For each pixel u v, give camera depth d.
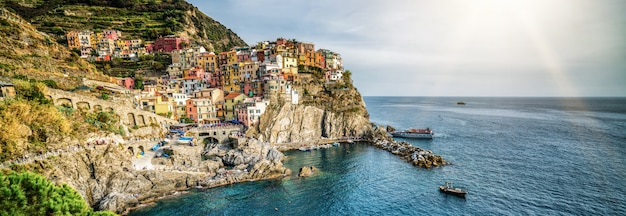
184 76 145.75
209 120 117.31
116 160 64.75
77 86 88.81
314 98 136.12
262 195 65.88
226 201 62.38
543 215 57.97
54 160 54.19
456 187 71.94
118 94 93.56
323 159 96.25
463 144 120.56
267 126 115.44
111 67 145.62
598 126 171.62
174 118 112.44
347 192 69.25
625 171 82.81
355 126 130.25
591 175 79.62
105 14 185.25
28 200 23.03
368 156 100.44
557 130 157.12
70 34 151.88
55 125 60.66
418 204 63.38
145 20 191.00
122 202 56.88
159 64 151.12
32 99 64.19
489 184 73.56
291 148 110.12
